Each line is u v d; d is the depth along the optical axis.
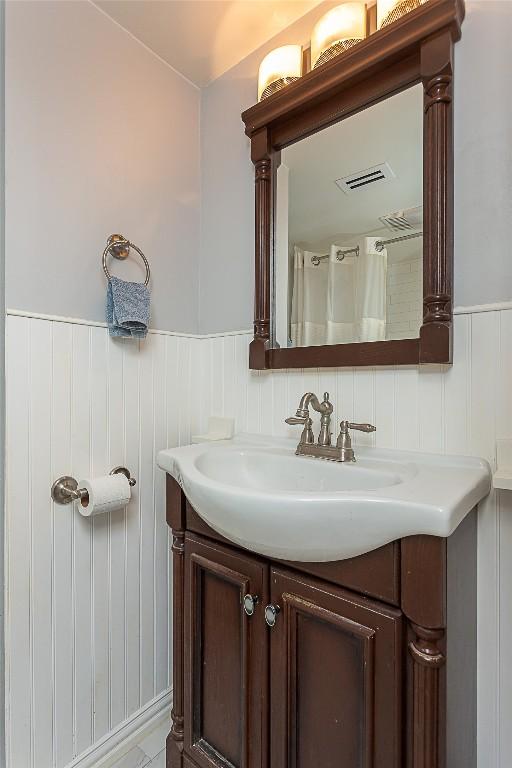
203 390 1.48
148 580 1.31
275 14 1.23
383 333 1.05
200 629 1.01
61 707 1.08
